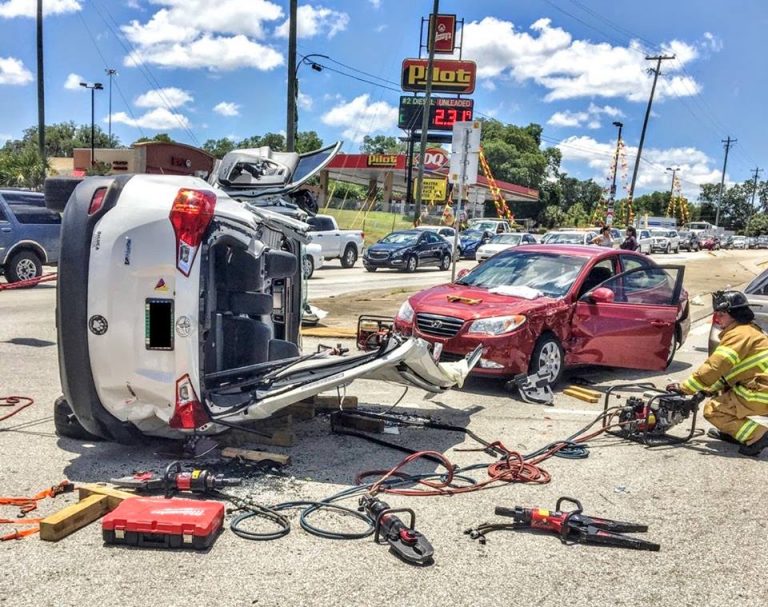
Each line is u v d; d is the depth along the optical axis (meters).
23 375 7.76
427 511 4.51
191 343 4.64
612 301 8.12
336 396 6.94
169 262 4.59
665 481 5.23
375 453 5.59
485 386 8.01
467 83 57.81
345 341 10.23
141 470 4.93
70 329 4.69
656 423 6.07
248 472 4.97
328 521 4.26
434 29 33.78
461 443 5.96
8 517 4.12
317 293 16.77
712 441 6.29
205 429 4.80
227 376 5.37
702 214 119.25
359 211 45.41
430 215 50.19
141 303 4.62
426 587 3.54
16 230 15.59
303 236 6.08
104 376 4.71
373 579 3.59
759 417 5.81
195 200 4.61
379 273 24.94
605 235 22.98
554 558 3.93
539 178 85.31
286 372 5.28
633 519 4.52
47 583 3.41
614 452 5.89
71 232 4.70
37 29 32.25
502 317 7.30
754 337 5.91
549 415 6.95
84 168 41.78
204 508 4.02
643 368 8.52
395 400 7.30
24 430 5.78
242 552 3.81
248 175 6.20
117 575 3.51
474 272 9.05
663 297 8.57
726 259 43.47
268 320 6.44
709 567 3.90
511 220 53.03
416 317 7.72
